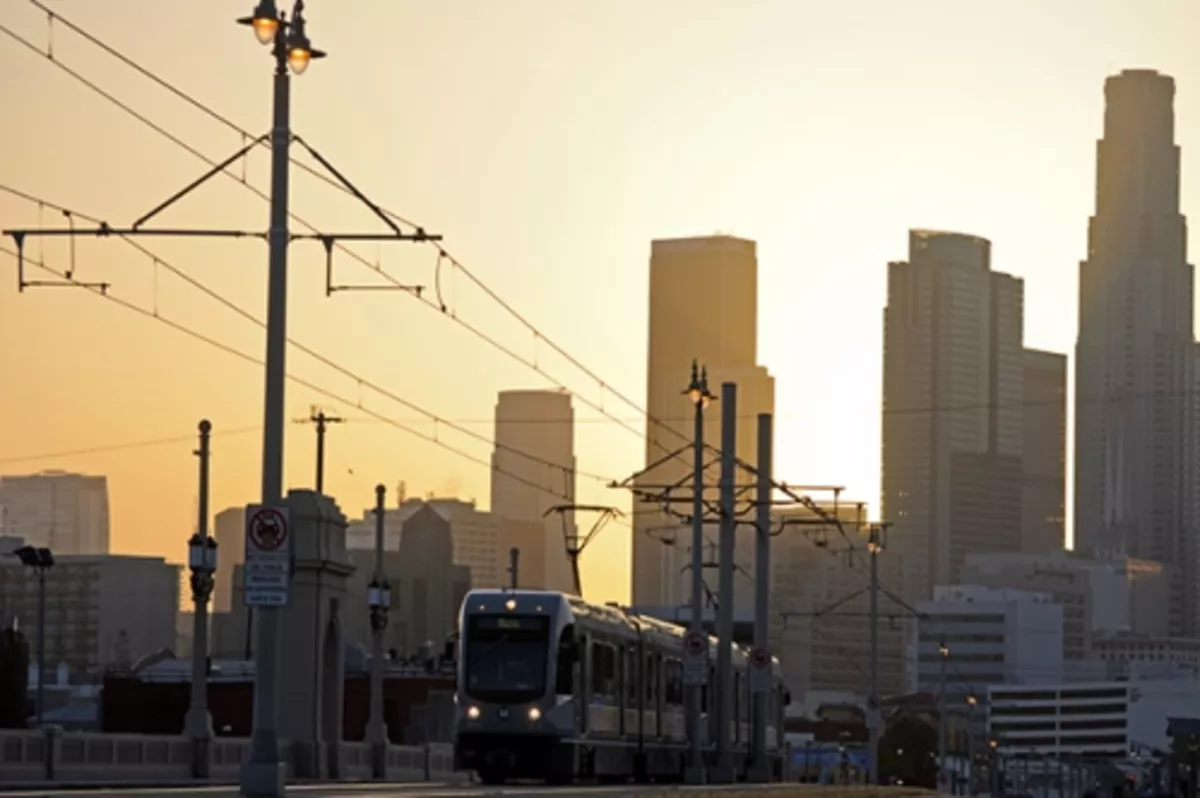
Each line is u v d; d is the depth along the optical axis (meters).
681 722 157.00
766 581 178.12
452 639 131.25
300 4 78.25
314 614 158.88
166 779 127.88
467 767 128.12
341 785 114.38
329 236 81.81
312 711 157.50
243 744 143.88
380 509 166.75
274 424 77.25
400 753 173.38
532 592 130.75
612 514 153.50
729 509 162.88
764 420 176.00
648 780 150.00
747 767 179.50
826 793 125.38
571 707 128.88
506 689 127.94
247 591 76.31
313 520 159.88
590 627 133.75
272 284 77.62
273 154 77.88
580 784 131.88
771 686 183.25
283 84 77.88
